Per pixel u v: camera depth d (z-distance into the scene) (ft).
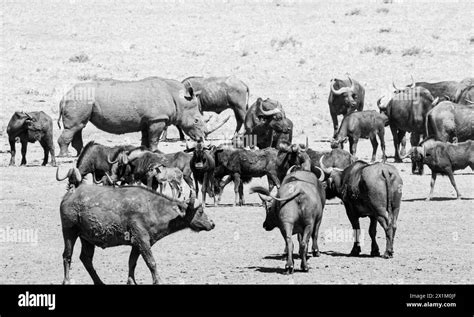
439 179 152.35
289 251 88.38
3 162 171.53
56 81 239.09
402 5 315.58
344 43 276.00
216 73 250.78
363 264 95.91
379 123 172.76
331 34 285.64
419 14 304.30
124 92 171.63
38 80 239.30
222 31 291.17
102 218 81.56
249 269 93.15
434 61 257.96
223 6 319.68
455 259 98.58
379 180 97.40
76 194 82.89
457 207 129.08
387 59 260.42
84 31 289.53
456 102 191.72
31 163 170.40
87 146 134.00
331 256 100.22
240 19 303.89
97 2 320.09
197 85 205.57
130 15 307.17
